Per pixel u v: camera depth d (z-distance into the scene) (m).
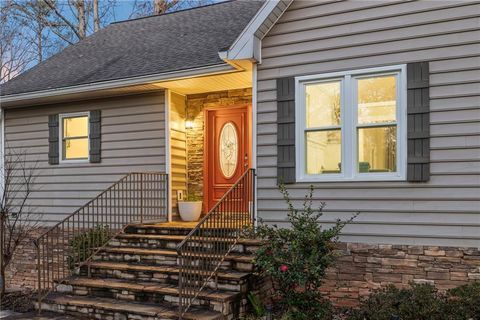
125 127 7.91
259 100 5.96
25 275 8.42
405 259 5.07
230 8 10.05
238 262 5.46
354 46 5.43
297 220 5.30
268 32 5.92
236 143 7.74
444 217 4.90
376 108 5.32
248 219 5.87
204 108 8.00
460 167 4.84
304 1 5.71
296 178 5.68
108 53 9.30
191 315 4.71
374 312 4.37
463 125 4.84
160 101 7.67
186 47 8.02
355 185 5.37
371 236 5.26
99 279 6.01
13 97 8.17
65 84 7.82
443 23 4.97
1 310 6.14
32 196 8.64
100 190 8.03
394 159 5.22
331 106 5.61
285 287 4.78
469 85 4.83
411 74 5.09
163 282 5.71
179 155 7.87
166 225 6.86
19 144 8.87
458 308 4.14
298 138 5.71
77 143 8.48
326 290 5.46
